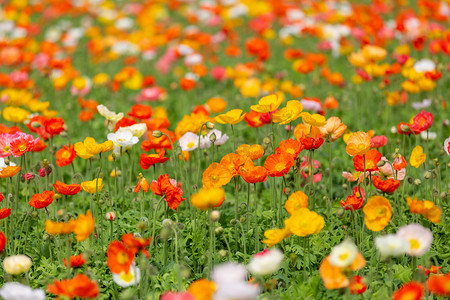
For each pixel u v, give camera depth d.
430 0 10.60
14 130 4.84
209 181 3.87
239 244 4.29
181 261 3.83
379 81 8.26
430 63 6.95
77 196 5.22
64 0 13.95
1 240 3.29
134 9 14.77
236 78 8.52
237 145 5.92
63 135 5.18
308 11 12.24
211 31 14.26
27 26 12.18
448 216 4.36
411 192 5.11
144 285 3.51
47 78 9.28
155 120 5.14
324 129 4.25
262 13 12.87
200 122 4.86
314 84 8.92
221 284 2.68
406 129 4.72
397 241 2.93
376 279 3.66
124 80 8.25
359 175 4.50
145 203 4.95
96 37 11.80
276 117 4.08
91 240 4.08
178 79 10.09
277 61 11.34
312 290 3.41
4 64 9.96
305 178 4.82
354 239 4.11
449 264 3.95
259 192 5.54
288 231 3.26
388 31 9.23
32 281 3.78
